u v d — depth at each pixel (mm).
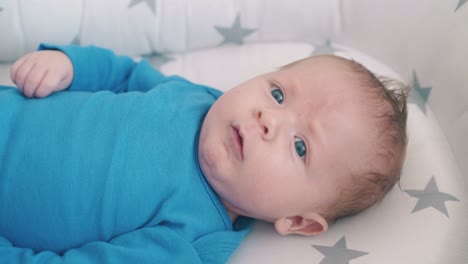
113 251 776
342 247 854
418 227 851
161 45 1185
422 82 1067
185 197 831
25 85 872
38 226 799
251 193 808
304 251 862
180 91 956
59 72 907
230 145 801
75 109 843
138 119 848
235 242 868
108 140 817
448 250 825
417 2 1060
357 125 811
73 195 790
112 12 1105
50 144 804
